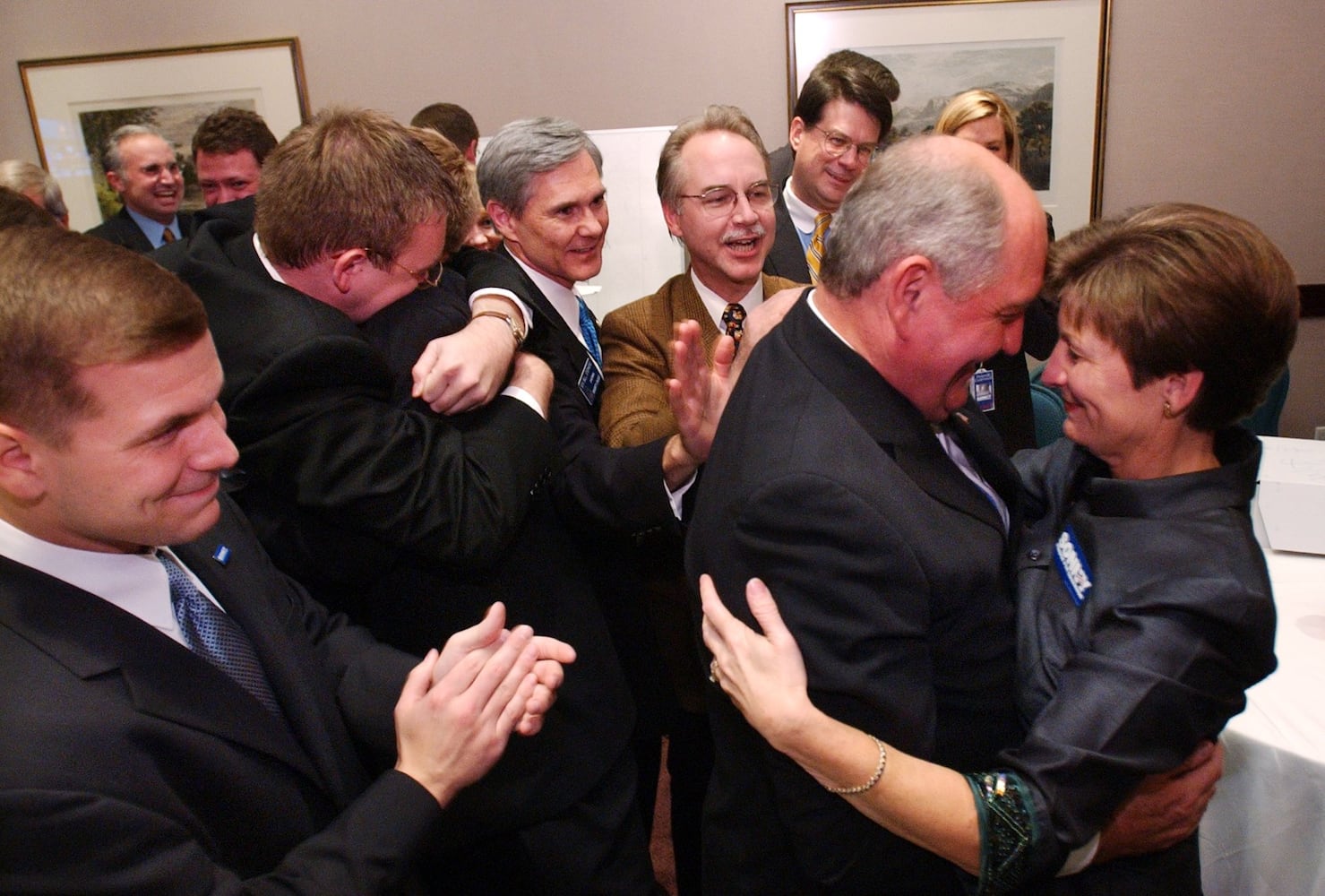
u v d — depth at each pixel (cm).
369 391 109
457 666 91
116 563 81
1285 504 177
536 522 131
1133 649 86
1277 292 84
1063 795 84
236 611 96
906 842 93
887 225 85
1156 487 93
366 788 103
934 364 88
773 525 86
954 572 87
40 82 371
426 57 365
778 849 103
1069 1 354
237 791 83
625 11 359
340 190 107
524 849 128
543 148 156
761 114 368
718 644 90
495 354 118
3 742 68
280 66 366
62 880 67
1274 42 360
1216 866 135
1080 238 93
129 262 73
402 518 106
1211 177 376
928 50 358
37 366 68
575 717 129
